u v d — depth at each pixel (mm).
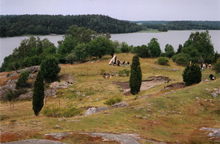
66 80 50031
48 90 42500
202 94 27688
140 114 21609
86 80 49625
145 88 41750
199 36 103250
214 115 22922
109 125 17797
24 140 12414
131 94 38156
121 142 13477
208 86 30219
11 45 181375
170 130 18094
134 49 101250
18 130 14555
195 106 24766
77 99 38500
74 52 79125
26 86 47500
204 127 18891
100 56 85000
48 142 12281
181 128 18781
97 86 44062
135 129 17641
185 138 15859
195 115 22922
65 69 61094
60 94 41312
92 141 13266
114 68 61844
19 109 33438
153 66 65312
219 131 16922
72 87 44312
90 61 77625
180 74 54531
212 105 25016
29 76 51438
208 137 15812
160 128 18406
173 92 29250
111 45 83438
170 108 24000
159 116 21625
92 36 132625
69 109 23781
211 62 76750
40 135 13633
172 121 20484
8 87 46688
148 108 23172
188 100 25953
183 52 87250
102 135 14477
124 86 44031
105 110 22859
